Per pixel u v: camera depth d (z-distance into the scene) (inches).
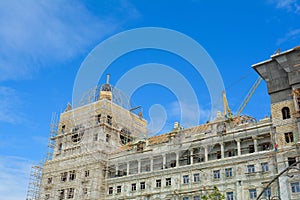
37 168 3410.4
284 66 2338.8
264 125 2354.8
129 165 2982.3
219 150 2539.4
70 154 3316.9
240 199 2252.7
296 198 2026.3
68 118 3543.3
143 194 2701.8
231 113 2960.1
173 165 2753.4
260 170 2258.9
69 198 3068.4
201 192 2421.3
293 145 2149.4
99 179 2997.0
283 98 2333.9
